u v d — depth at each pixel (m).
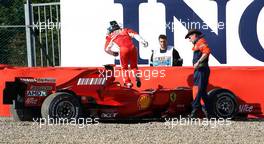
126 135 39.91
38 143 36.41
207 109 50.50
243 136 39.81
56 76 53.12
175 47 64.06
